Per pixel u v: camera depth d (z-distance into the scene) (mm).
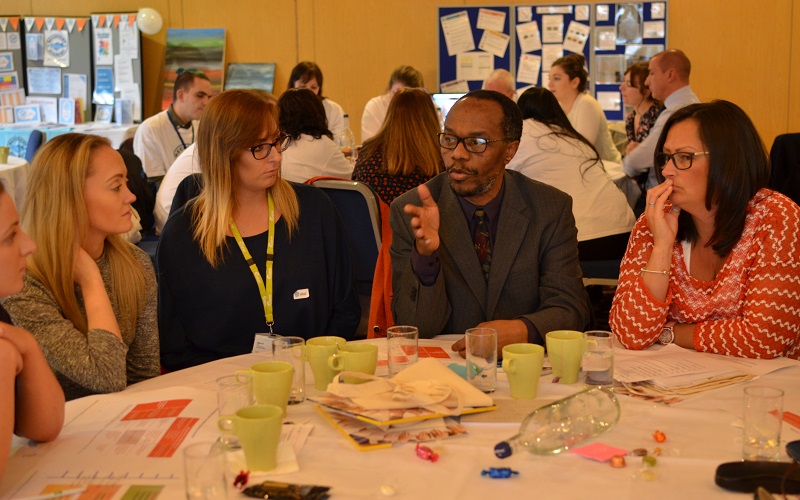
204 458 1020
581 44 7422
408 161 3391
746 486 1077
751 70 7457
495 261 2049
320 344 1601
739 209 1851
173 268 2123
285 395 1396
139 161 4746
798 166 3895
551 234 2066
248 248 2141
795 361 1739
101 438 1314
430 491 1097
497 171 2033
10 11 7895
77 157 1741
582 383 1559
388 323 2279
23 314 1667
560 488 1101
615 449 1219
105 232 1826
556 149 3736
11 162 5020
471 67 7566
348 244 2326
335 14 7789
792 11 7340
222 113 2061
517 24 7477
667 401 1442
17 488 1141
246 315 2131
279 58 7867
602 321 4438
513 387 1470
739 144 1835
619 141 6918
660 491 1087
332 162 3918
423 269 1932
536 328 1926
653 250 1895
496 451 1198
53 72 7812
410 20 7734
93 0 7871
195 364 2123
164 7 7824
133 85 7730
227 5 7805
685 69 4953
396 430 1293
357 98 7902
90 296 1727
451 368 1598
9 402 1199
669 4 7438
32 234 1731
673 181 1872
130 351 1943
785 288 1778
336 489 1105
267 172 2104
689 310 1912
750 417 1181
